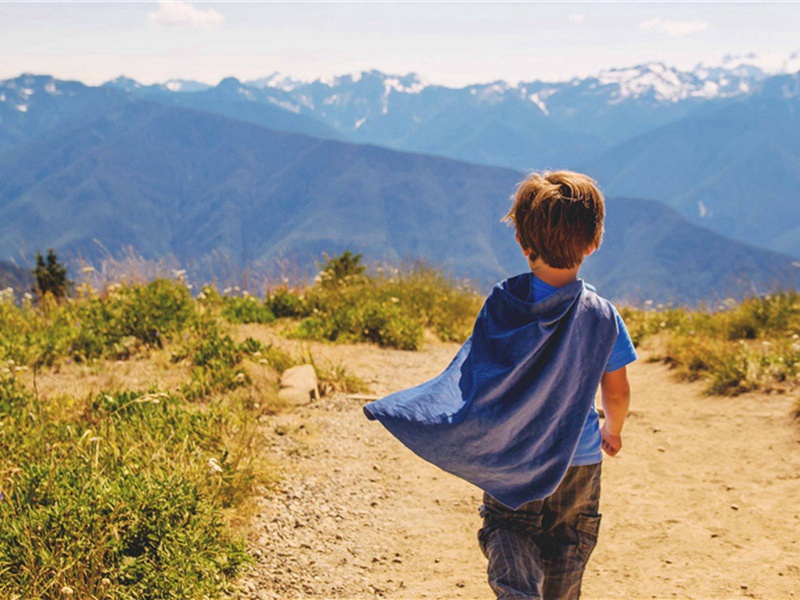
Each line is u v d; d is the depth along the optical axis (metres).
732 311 11.97
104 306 9.28
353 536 4.52
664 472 5.73
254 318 11.41
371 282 13.99
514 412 2.15
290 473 5.32
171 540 3.62
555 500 2.37
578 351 2.22
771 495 5.05
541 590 2.24
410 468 5.84
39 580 3.19
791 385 7.72
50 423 5.22
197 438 5.18
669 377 9.28
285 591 3.74
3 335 8.51
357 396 7.52
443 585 3.94
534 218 2.25
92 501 3.68
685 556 4.20
